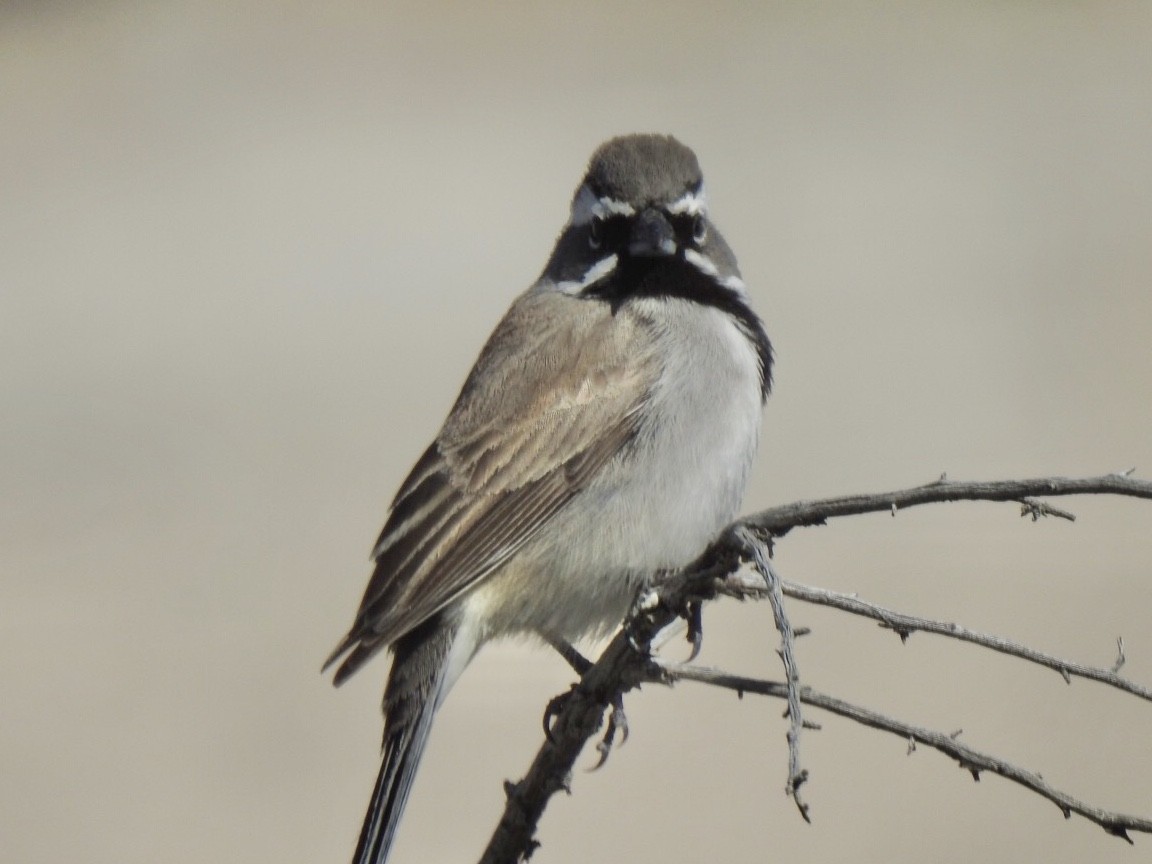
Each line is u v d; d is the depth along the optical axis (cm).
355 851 689
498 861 594
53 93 2611
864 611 508
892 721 515
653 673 575
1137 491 472
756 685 557
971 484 491
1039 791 499
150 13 2830
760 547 514
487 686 1220
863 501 508
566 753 590
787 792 463
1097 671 488
